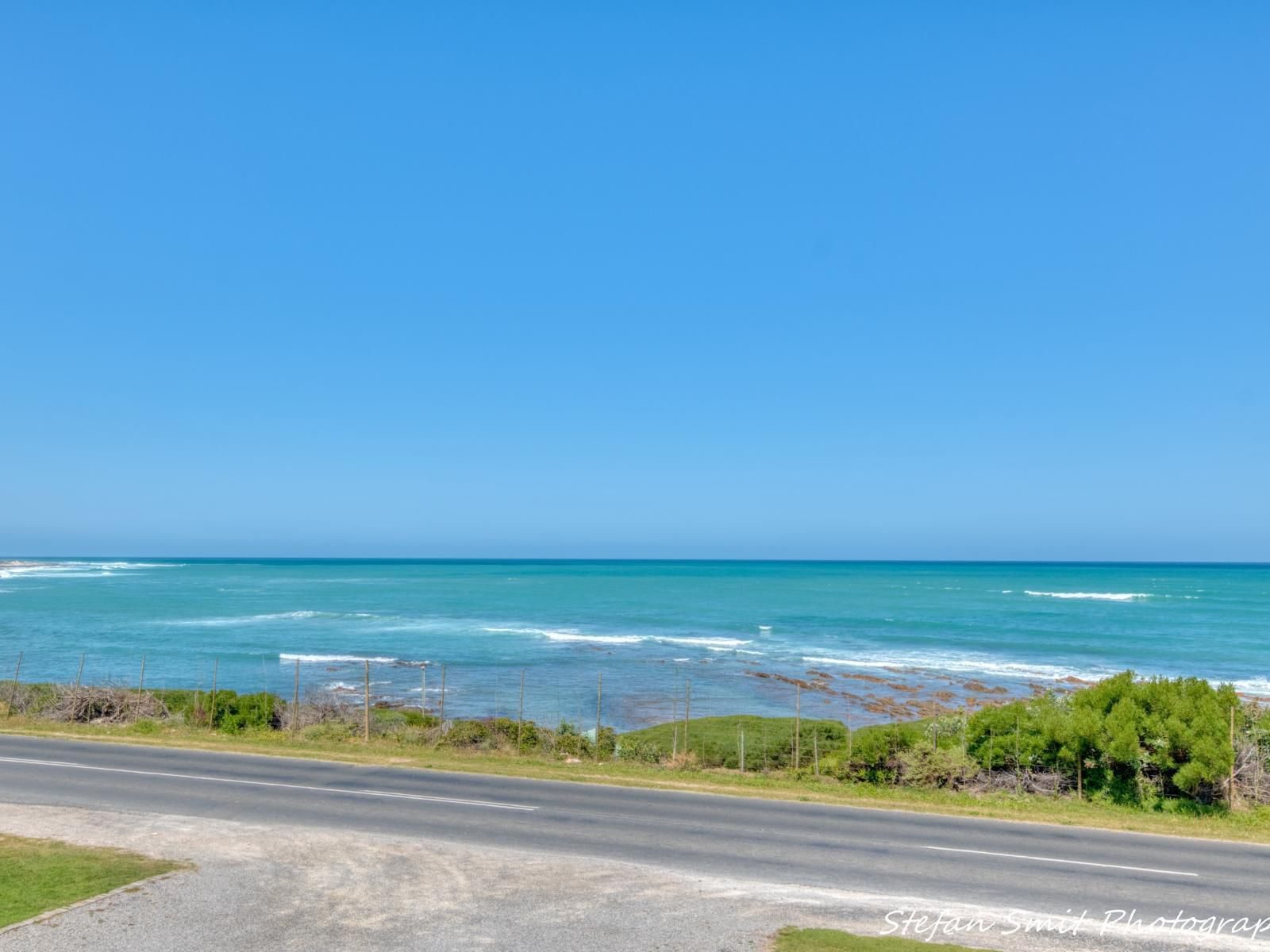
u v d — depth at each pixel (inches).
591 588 5753.0
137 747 887.1
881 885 482.9
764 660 2299.5
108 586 5531.5
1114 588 5812.0
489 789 718.5
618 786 746.2
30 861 495.2
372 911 429.1
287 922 412.5
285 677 1961.1
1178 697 805.9
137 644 2480.3
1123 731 744.3
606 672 2080.5
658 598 4675.2
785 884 480.4
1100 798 752.3
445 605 4141.2
